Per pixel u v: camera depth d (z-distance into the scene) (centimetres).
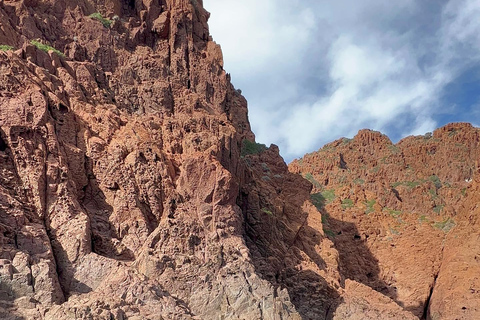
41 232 4784
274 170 7281
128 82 6253
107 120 5650
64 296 4697
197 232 5309
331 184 9350
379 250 8106
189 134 5956
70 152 5291
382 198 8856
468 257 7531
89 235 4981
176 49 6681
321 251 6831
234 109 7344
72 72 5897
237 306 5003
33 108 5181
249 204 6281
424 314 7581
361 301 6162
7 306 4350
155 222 5350
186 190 5500
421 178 9375
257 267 5872
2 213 4731
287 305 5059
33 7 6225
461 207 8269
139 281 4769
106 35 6375
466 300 7162
